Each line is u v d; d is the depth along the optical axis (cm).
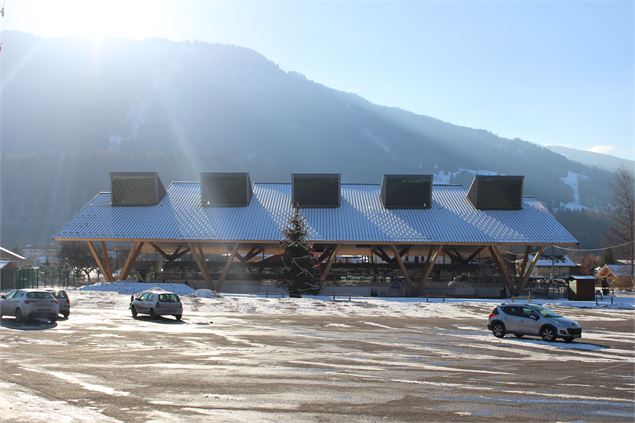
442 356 2059
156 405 1209
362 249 7225
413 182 7106
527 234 6562
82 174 18588
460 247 7062
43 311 3003
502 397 1364
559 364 1928
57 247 14538
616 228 9781
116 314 3628
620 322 3772
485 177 7131
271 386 1442
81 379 1475
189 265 6919
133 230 6544
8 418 1067
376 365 1819
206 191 7112
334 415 1159
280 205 7156
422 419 1140
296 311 4247
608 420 1160
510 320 2755
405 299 5625
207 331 2748
